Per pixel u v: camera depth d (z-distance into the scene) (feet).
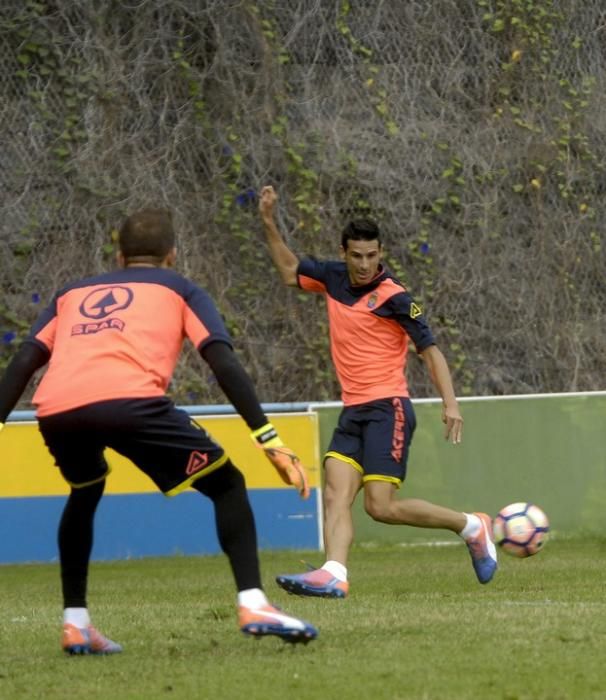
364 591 86.58
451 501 129.08
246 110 142.92
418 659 50.60
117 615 69.41
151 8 141.28
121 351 50.26
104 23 140.15
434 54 148.46
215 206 142.00
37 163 138.10
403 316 79.61
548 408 130.62
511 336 147.43
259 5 143.74
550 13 151.23
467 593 82.74
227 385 50.37
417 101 147.74
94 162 139.23
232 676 48.19
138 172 140.26
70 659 53.42
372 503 79.36
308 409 128.47
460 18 149.28
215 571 111.65
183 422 50.26
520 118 149.69
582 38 152.87
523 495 130.00
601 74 152.97
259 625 49.08
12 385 52.08
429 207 146.51
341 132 145.28
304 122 144.46
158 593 90.84
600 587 85.66
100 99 139.64
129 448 50.26
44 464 124.36
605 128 152.46
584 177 151.12
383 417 79.82
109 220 139.33
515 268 148.25
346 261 80.74
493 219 147.95
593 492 130.82
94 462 52.60
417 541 130.62
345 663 50.11
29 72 138.72
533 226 149.28
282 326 142.61
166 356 51.01
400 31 148.05
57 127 138.82
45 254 137.80
